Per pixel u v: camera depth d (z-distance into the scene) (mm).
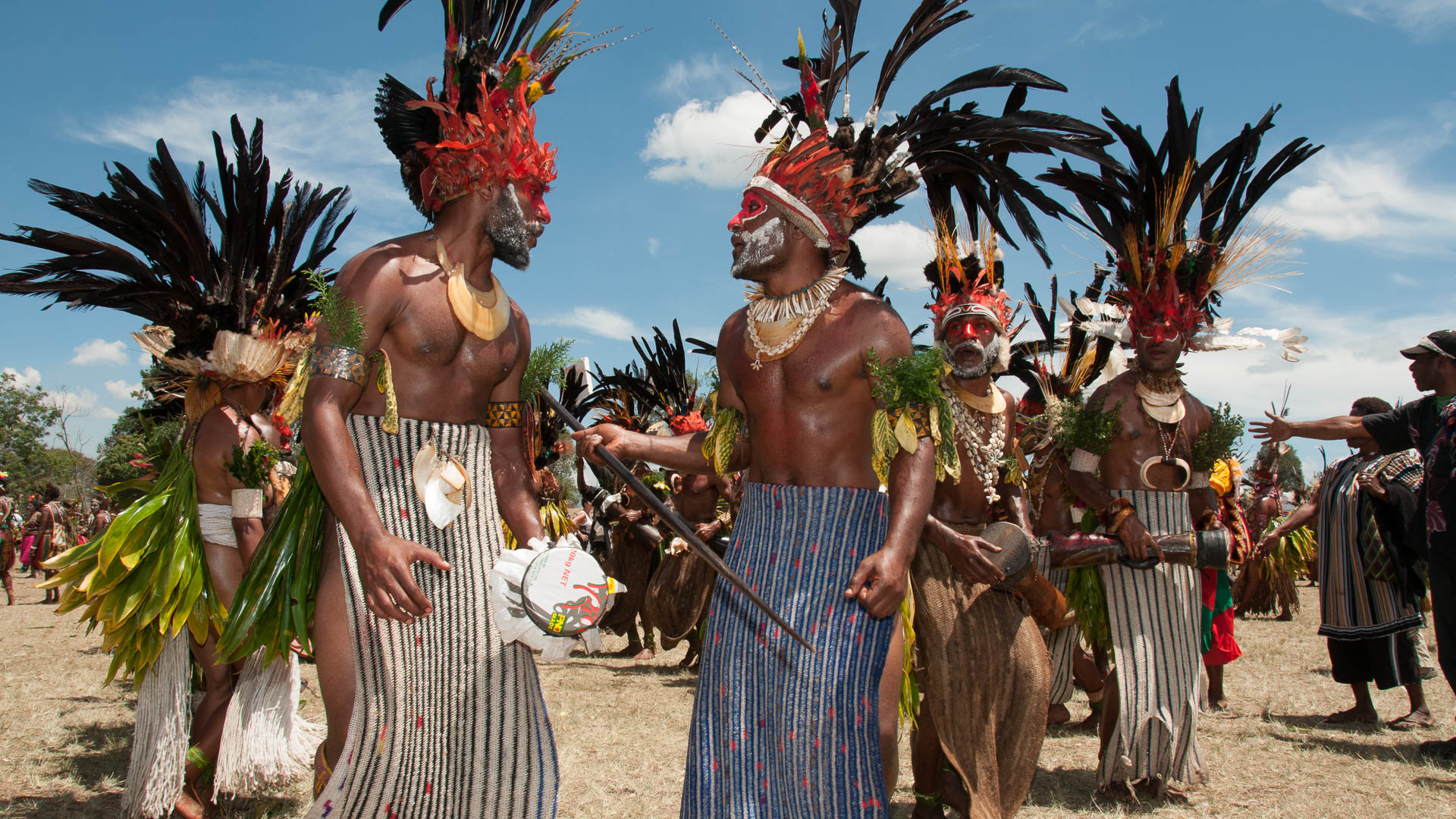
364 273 2314
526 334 2693
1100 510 3893
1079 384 5512
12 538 12961
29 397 50031
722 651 2500
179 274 3680
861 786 2355
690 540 2393
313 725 4066
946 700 3191
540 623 2281
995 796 3156
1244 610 10953
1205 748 4672
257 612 2465
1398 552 5051
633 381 8625
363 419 2354
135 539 3504
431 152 2441
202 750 3547
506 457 2697
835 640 2414
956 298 3609
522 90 2484
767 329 2582
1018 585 3242
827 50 3000
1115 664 3795
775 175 2596
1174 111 4008
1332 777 4117
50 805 3645
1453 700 6043
